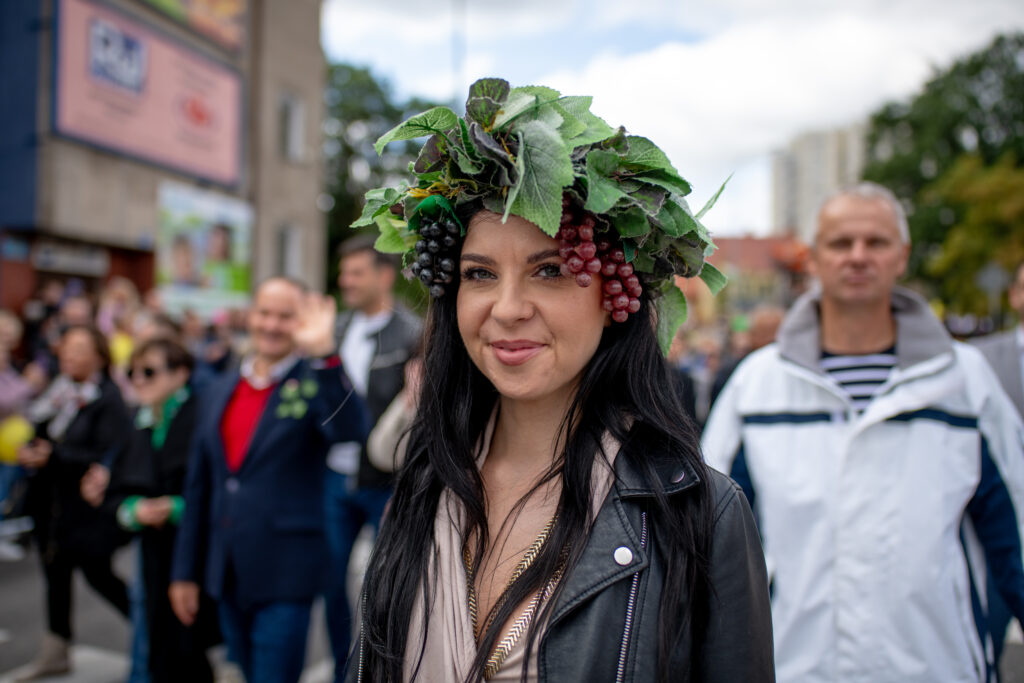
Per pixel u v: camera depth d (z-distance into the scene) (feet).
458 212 3.88
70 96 33.73
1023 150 97.91
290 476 9.06
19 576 17.44
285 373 9.33
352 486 11.08
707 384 23.66
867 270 6.45
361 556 16.79
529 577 3.62
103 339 12.54
